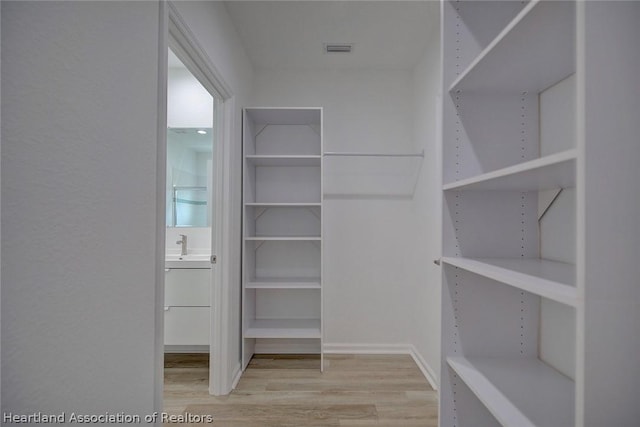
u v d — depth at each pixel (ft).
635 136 2.02
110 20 2.79
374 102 9.35
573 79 3.42
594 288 1.99
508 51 3.00
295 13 6.95
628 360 2.00
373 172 9.30
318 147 9.32
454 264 3.67
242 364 7.85
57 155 2.26
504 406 2.88
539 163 2.38
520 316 3.89
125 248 3.01
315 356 8.93
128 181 3.05
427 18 7.16
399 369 8.11
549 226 3.78
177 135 9.71
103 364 2.72
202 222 9.69
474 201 3.95
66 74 2.33
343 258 9.27
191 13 4.87
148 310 3.40
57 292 2.27
